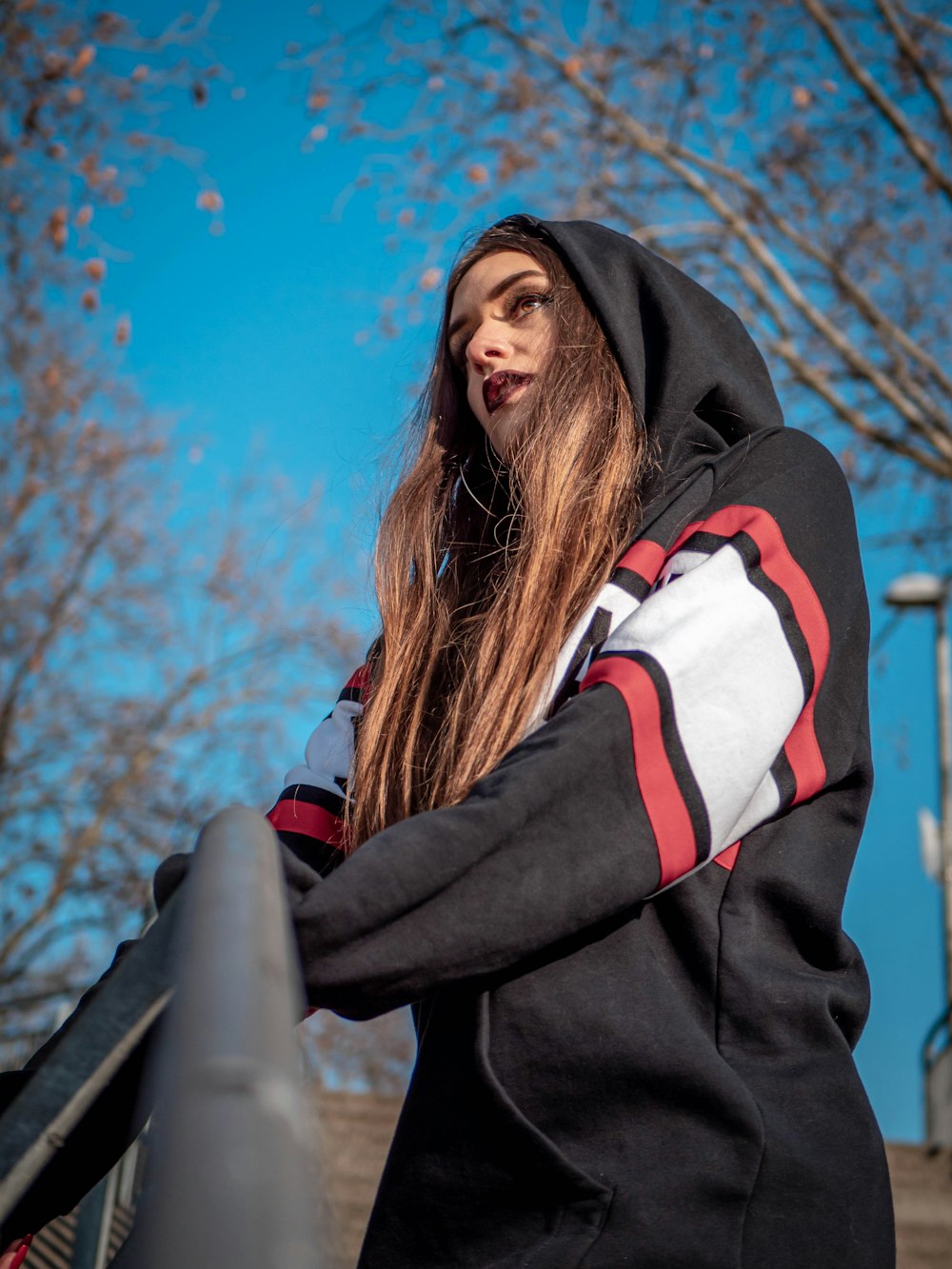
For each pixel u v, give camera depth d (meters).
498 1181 0.97
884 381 9.66
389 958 0.89
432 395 1.80
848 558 1.27
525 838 0.95
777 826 1.16
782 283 9.80
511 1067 1.01
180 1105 0.36
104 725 14.94
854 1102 1.00
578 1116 0.99
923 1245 5.70
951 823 12.65
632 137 9.64
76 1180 0.94
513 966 1.05
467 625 1.44
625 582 1.22
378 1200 1.04
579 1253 0.91
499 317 1.62
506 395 1.59
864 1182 0.96
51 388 13.59
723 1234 0.91
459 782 1.18
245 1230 0.31
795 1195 0.94
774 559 1.17
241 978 0.44
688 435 1.40
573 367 1.47
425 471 1.69
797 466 1.30
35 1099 0.68
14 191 7.61
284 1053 0.39
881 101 9.41
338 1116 5.70
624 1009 1.02
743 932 1.09
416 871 0.89
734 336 1.59
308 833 1.33
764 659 1.10
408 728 1.33
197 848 0.68
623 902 0.98
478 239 1.70
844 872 1.17
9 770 14.51
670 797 1.01
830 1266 0.91
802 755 1.15
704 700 1.05
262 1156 0.34
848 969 1.14
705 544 1.20
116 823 14.69
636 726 1.01
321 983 0.88
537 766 0.96
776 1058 1.02
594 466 1.39
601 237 1.57
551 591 1.28
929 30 9.48
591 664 1.10
